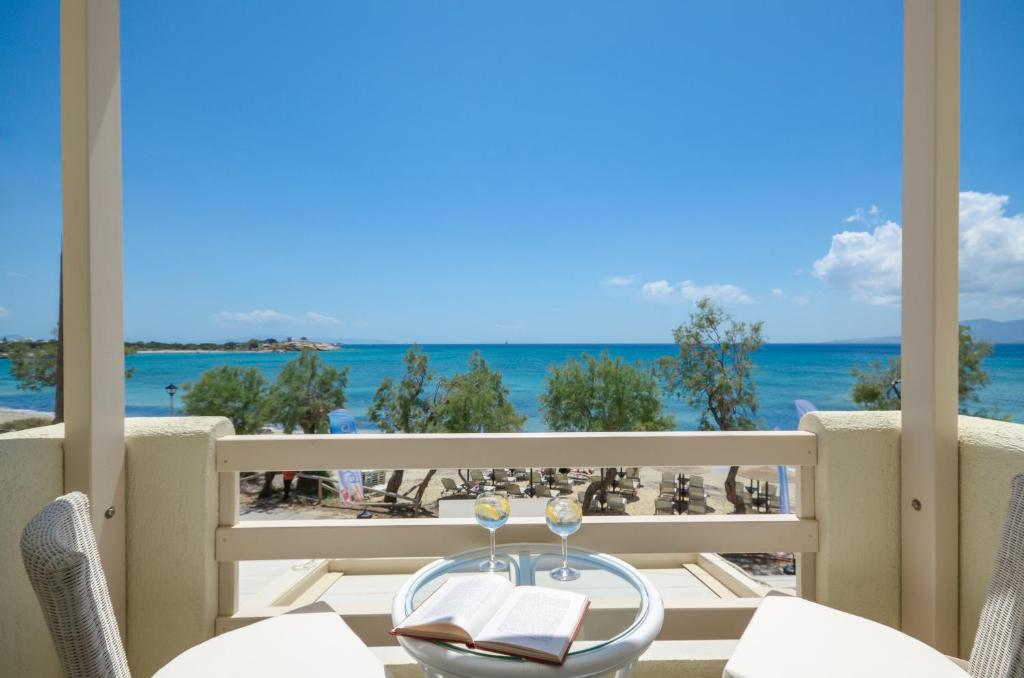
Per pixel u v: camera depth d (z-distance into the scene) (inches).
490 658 30.6
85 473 47.1
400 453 53.6
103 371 48.8
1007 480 45.9
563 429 983.6
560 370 992.2
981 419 53.8
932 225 50.3
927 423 51.1
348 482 313.3
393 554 53.7
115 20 50.9
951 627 50.4
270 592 79.2
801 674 33.9
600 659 30.8
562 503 44.8
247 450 53.5
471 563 45.4
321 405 1125.1
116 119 51.1
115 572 50.0
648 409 976.3
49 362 954.7
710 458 55.2
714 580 83.8
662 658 56.4
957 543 50.4
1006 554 36.4
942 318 50.2
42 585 26.5
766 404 1253.7
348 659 37.3
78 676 27.3
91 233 47.6
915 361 52.5
